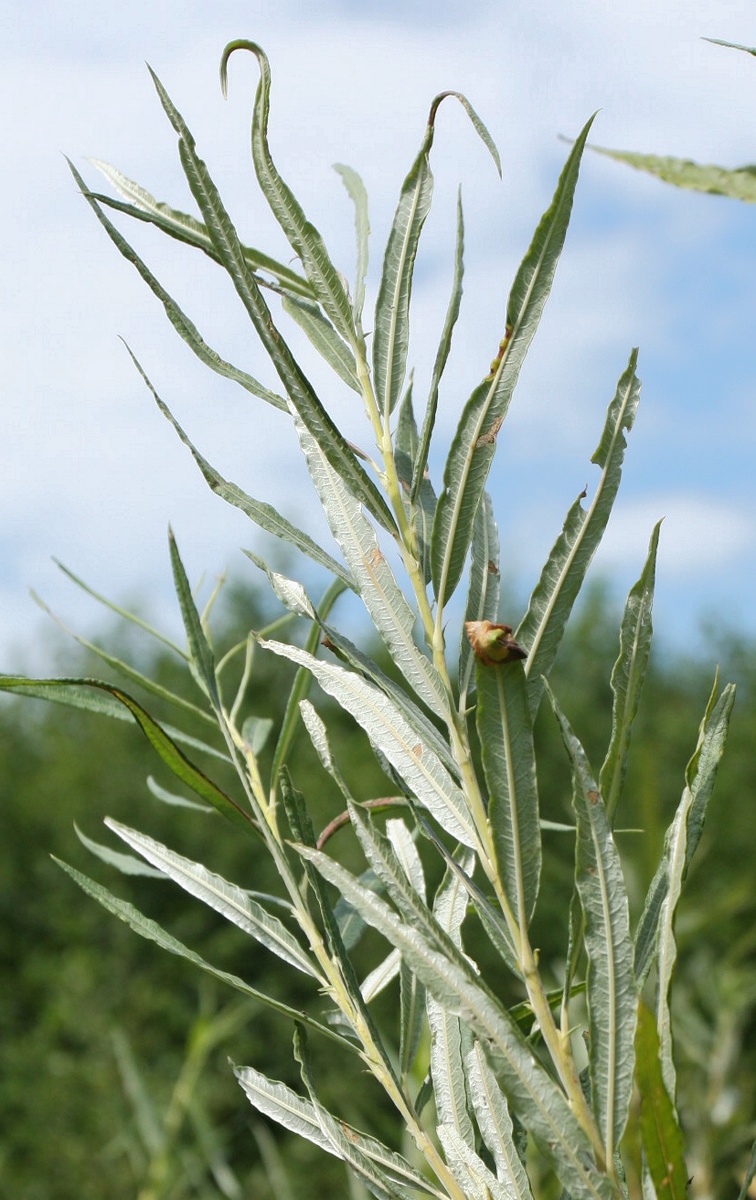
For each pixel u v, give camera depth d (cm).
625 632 65
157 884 928
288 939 71
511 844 62
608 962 62
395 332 67
